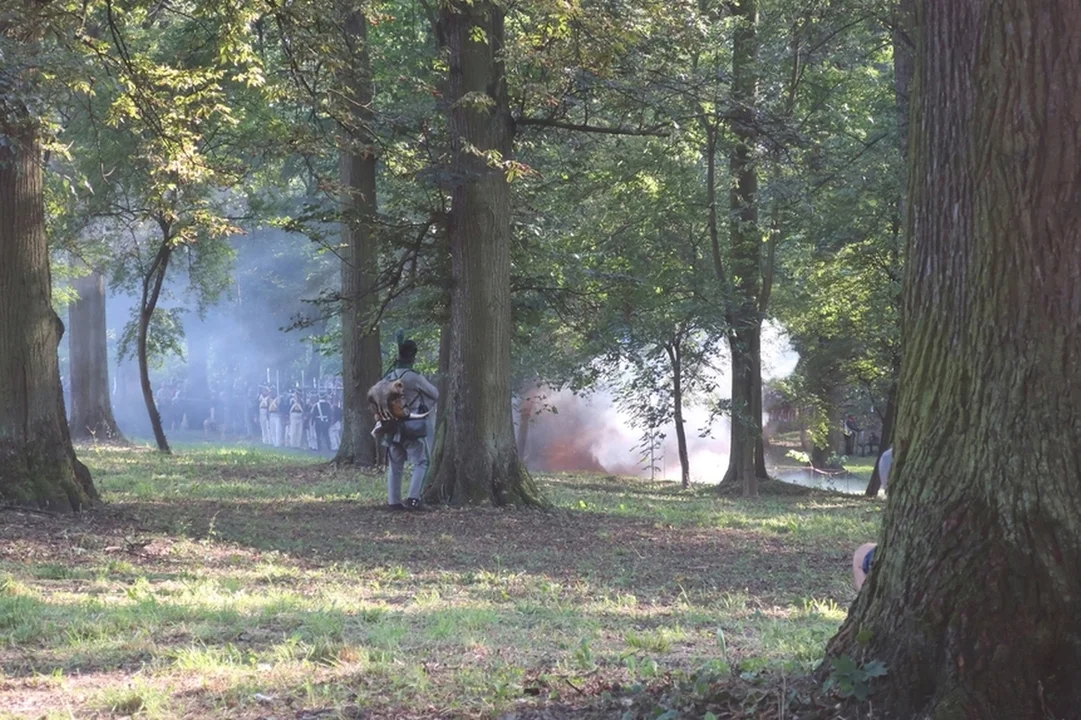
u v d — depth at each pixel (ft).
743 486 90.02
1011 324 15.46
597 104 65.10
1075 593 14.83
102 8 50.42
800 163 77.46
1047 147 15.29
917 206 16.80
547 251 77.15
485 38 56.44
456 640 24.14
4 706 18.07
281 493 61.41
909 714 15.23
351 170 80.64
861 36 79.56
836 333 104.22
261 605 27.76
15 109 39.06
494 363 59.21
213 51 57.88
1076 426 15.11
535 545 46.29
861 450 163.32
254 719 17.34
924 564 15.65
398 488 55.36
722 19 76.69
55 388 45.27
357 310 77.36
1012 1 15.47
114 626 24.31
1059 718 14.62
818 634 25.67
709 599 34.35
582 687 19.12
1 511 42.27
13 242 44.27
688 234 93.30
